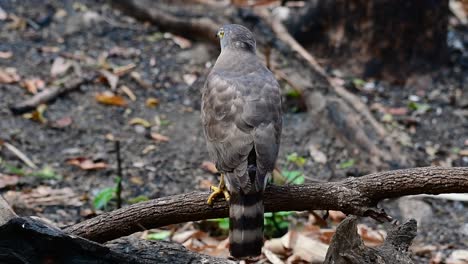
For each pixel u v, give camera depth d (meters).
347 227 6.42
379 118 12.44
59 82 12.62
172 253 6.97
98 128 11.84
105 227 6.98
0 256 6.46
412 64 13.58
